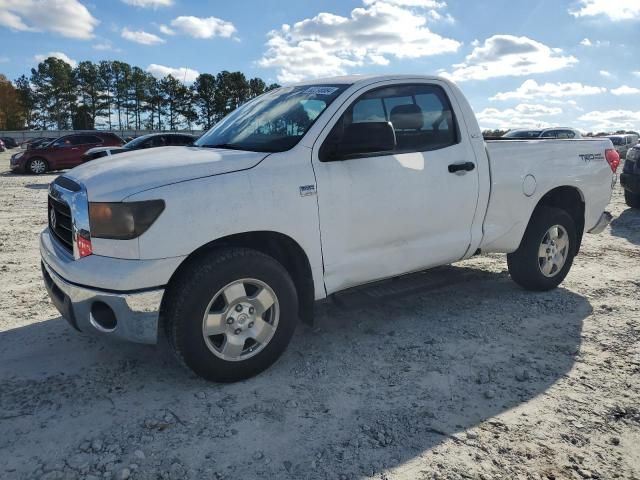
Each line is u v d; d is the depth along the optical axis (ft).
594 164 17.58
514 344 13.33
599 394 10.90
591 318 15.12
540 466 8.63
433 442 9.25
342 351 12.96
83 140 75.10
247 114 14.25
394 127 13.23
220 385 11.26
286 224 11.35
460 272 16.12
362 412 10.21
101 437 9.32
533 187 15.88
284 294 11.49
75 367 11.99
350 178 12.19
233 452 8.95
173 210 10.17
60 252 11.43
